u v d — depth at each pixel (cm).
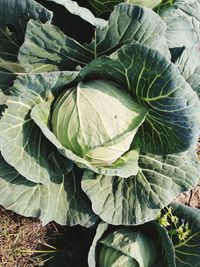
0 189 58
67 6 52
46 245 66
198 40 70
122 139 53
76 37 62
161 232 60
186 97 51
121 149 55
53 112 55
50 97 56
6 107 58
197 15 70
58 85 55
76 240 68
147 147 60
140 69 52
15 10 52
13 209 58
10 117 53
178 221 64
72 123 53
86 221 62
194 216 63
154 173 61
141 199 60
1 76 59
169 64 50
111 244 60
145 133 59
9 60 58
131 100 55
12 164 54
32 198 59
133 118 54
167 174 61
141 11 51
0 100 58
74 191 61
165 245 60
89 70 54
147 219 60
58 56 55
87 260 66
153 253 62
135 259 58
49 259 66
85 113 53
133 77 53
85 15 53
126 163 57
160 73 50
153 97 53
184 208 64
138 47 50
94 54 55
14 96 53
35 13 52
